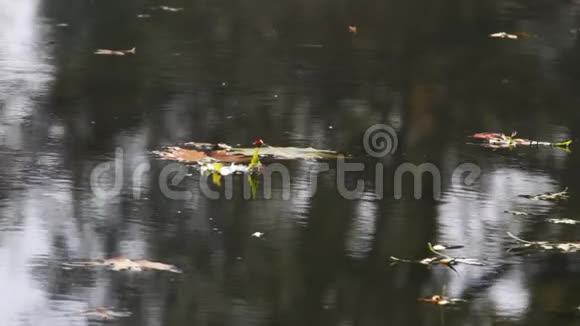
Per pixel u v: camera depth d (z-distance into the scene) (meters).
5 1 19.83
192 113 11.44
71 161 9.31
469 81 14.13
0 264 6.71
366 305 6.28
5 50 14.92
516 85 14.02
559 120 12.06
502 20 20.06
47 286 6.37
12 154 9.46
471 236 7.69
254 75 13.77
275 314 6.06
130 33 16.73
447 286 6.68
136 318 5.89
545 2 23.11
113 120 10.97
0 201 8.03
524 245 7.52
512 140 10.89
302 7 20.47
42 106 11.50
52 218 7.68
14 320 5.81
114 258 6.89
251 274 6.72
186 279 6.57
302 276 6.71
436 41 17.31
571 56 16.42
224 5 20.19
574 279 6.86
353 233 7.65
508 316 6.17
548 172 9.66
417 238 7.59
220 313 6.03
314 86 13.24
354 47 16.38
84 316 5.89
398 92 13.14
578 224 8.03
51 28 17.03
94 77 13.20
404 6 21.34
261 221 7.85
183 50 15.41
